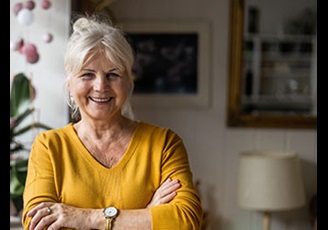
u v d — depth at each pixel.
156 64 4.09
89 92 1.79
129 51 1.81
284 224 4.15
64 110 3.07
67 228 1.74
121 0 4.06
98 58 1.76
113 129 1.86
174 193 1.81
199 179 4.12
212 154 4.12
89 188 1.80
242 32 4.03
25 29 3.07
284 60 4.06
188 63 4.09
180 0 4.06
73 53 1.77
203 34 4.06
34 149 1.88
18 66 3.07
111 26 1.86
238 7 4.01
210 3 4.06
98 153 1.85
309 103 4.07
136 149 1.86
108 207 1.77
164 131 1.91
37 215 1.75
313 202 4.00
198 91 4.09
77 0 3.21
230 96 4.05
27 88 2.91
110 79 1.79
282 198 3.77
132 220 1.74
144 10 4.07
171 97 4.10
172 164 1.86
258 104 4.08
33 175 1.84
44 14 3.07
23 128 2.89
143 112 4.12
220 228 4.14
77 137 1.87
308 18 4.04
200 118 4.11
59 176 1.83
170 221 1.75
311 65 4.06
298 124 4.07
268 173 3.78
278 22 4.05
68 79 1.82
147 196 1.83
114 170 1.83
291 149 4.11
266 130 4.10
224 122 4.11
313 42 4.05
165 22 4.07
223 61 4.08
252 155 3.90
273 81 4.07
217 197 4.13
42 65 3.08
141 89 4.11
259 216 4.13
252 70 4.06
